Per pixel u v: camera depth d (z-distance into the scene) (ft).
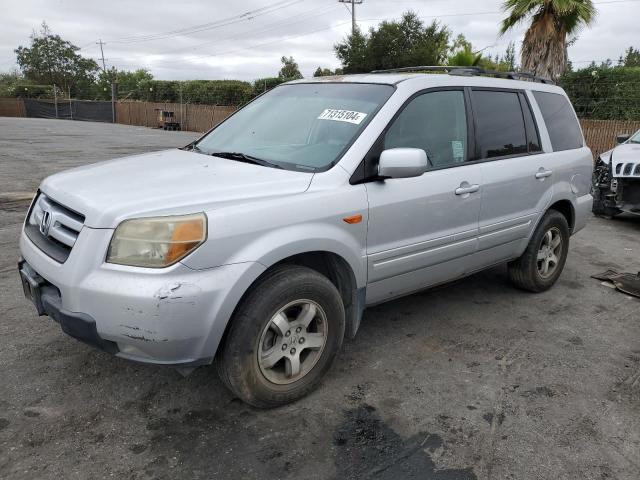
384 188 10.82
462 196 12.48
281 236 9.09
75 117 160.76
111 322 8.17
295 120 12.21
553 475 8.43
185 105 119.75
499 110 14.15
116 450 8.57
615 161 26.48
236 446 8.80
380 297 11.58
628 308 15.65
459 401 10.39
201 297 8.24
